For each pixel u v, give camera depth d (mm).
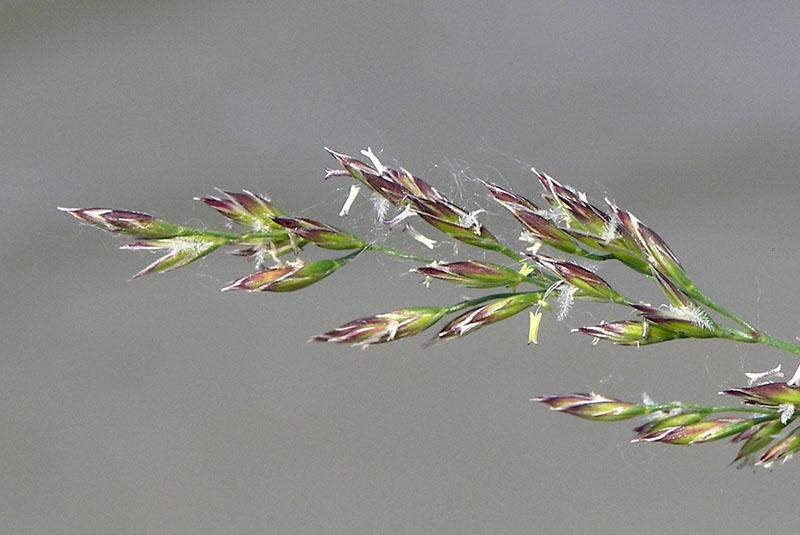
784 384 114
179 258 116
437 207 116
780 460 115
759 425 116
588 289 115
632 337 115
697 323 115
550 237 116
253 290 116
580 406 115
